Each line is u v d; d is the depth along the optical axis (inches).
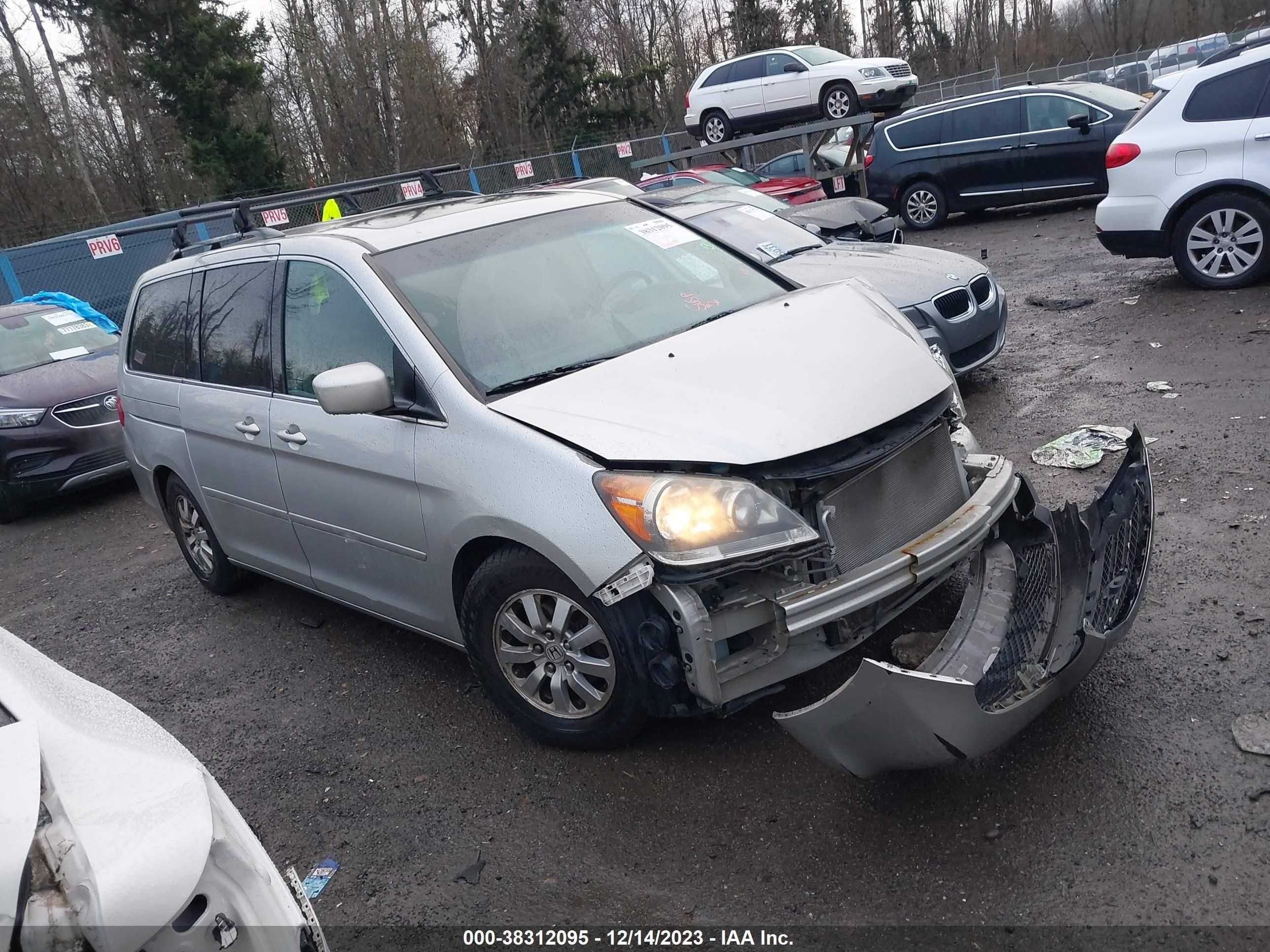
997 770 120.4
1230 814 106.9
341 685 175.9
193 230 625.9
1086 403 249.3
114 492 365.7
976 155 603.5
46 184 1199.6
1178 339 282.8
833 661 147.5
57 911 61.5
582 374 134.0
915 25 2089.1
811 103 715.4
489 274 152.8
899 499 127.0
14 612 255.6
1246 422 212.8
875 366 131.0
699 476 114.9
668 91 1603.1
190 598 235.1
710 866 114.5
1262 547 160.2
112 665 205.0
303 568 180.2
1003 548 135.2
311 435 158.6
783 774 127.3
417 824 132.0
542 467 123.3
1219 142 307.9
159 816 67.9
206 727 169.9
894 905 103.8
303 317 162.7
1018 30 2148.1
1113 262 414.9
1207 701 125.2
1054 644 117.8
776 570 117.0
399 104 1199.6
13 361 363.3
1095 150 565.6
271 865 76.7
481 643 140.7
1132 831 107.3
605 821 125.3
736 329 140.4
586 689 132.0
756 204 345.4
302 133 1267.2
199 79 1106.7
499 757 143.5
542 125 1462.8
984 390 278.4
